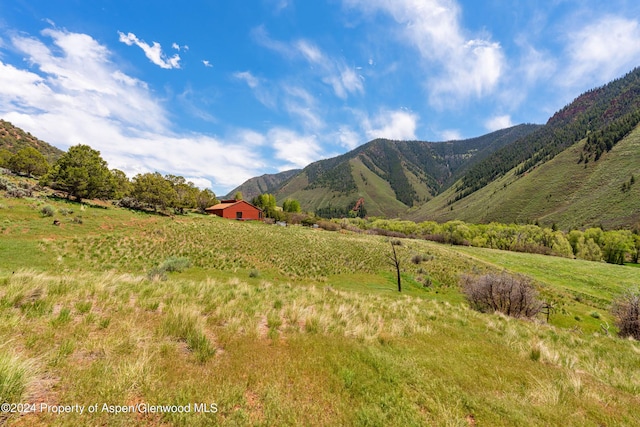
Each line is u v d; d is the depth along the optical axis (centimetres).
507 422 362
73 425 261
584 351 763
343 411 348
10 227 2188
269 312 719
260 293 985
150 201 4659
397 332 723
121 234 2769
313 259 3262
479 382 470
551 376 529
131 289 770
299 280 2498
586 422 375
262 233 4238
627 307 1403
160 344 448
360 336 632
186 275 1989
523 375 514
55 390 303
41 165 5131
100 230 2756
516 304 1520
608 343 909
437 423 346
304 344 541
